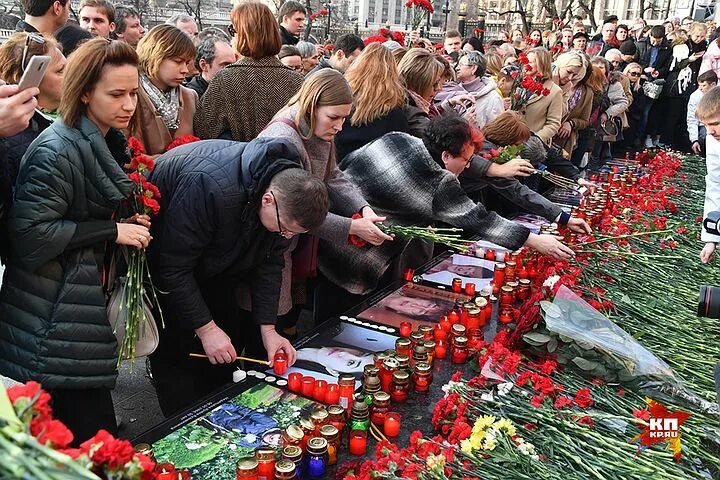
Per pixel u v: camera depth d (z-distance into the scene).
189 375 2.76
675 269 3.69
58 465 0.87
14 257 2.09
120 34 4.93
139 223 2.24
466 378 2.48
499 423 1.94
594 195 5.08
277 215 2.25
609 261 3.55
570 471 1.91
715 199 3.62
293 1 6.22
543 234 3.35
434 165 3.22
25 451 0.86
